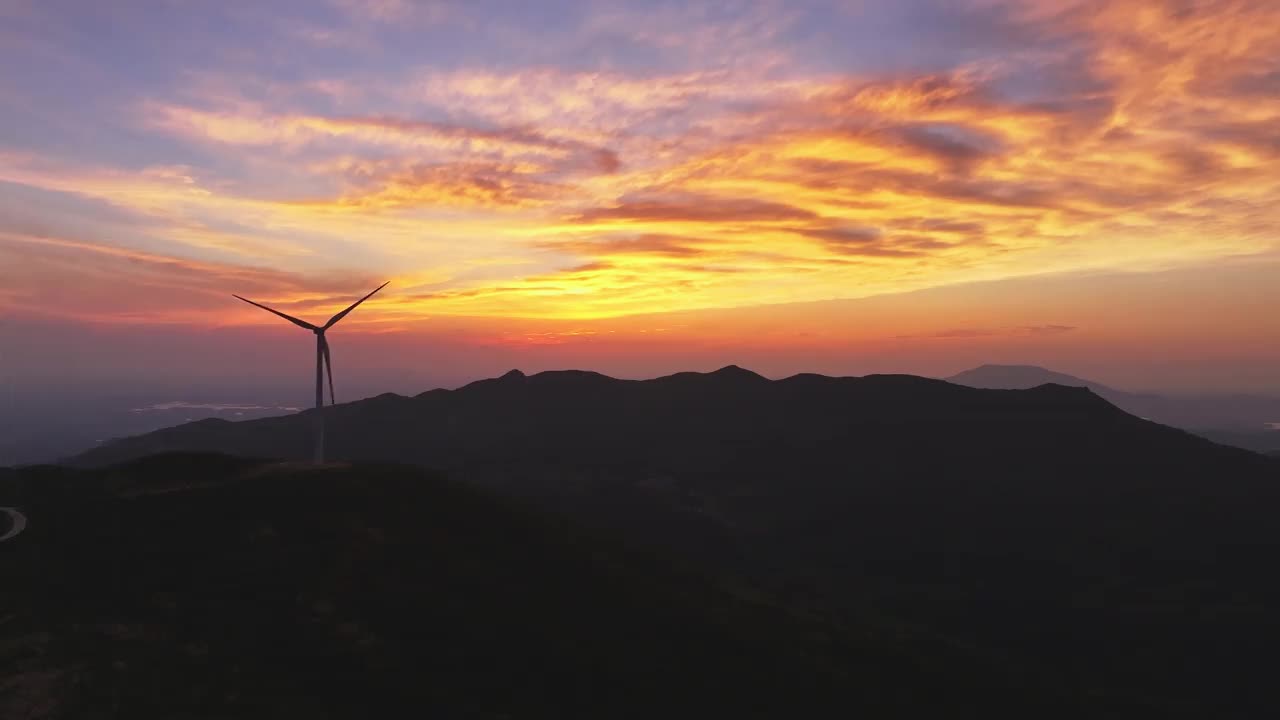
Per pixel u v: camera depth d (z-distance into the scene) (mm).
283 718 28172
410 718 30938
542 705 35000
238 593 37969
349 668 33438
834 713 42344
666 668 42000
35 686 26234
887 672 50562
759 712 39906
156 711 26328
